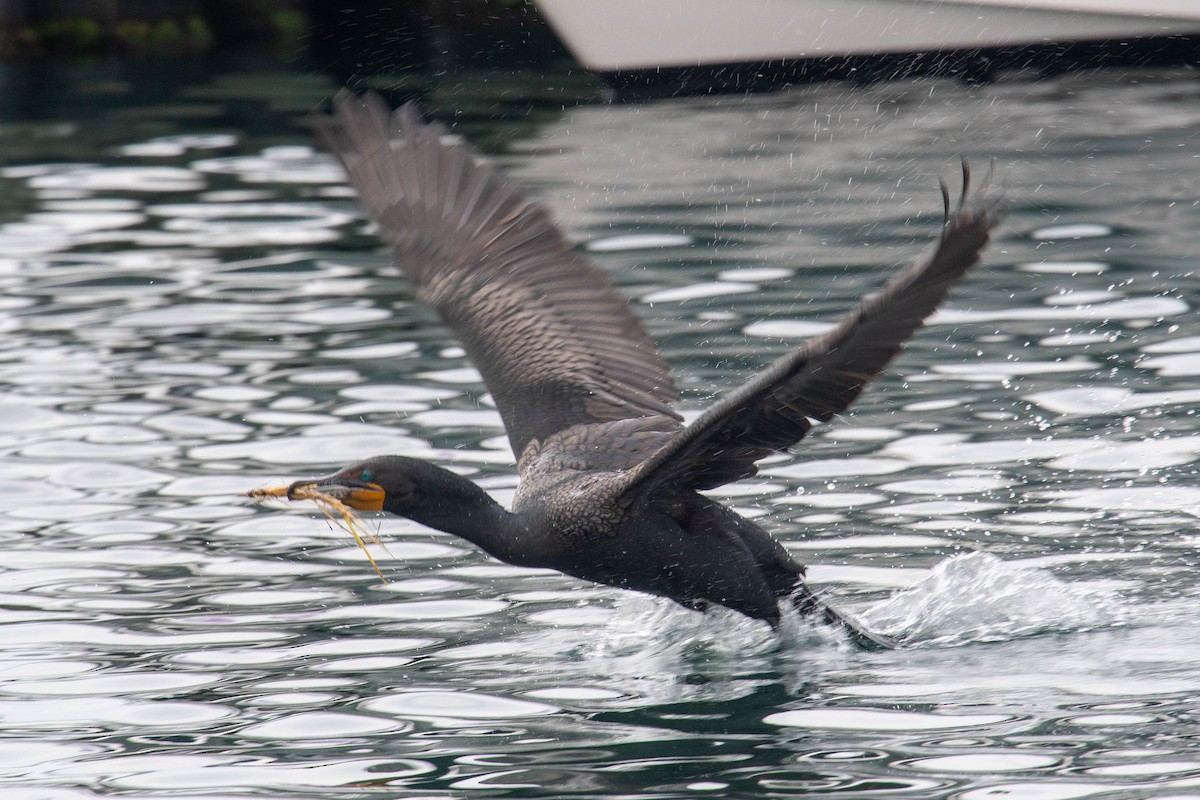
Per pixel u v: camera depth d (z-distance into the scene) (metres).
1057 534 10.55
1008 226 18.80
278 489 9.01
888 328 7.71
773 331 15.09
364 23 38.06
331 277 17.94
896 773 7.35
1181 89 26.86
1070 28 27.22
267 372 14.59
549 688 8.66
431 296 10.00
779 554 9.53
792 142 24.22
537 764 7.61
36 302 17.02
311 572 10.48
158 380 14.38
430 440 12.77
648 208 20.42
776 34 27.34
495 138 25.42
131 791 7.39
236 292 17.36
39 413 13.50
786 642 9.35
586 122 26.53
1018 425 12.50
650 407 9.80
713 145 24.20
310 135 26.33
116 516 11.36
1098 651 8.91
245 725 8.16
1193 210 19.03
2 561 10.57
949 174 21.66
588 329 10.01
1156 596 9.61
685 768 7.51
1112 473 11.48
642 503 9.05
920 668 8.84
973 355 14.27
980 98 27.00
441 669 8.93
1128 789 7.04
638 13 27.31
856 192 20.84
